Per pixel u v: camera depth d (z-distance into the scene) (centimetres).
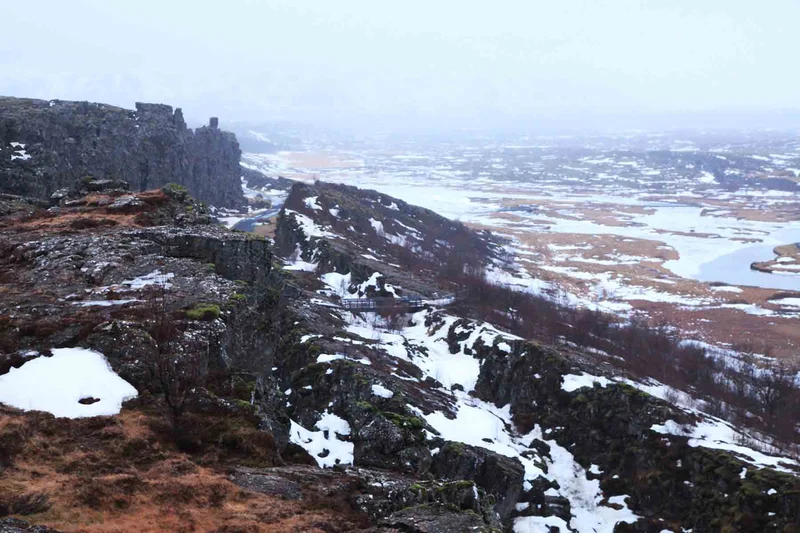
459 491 5034
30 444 4325
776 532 8750
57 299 6419
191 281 7006
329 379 10262
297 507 4312
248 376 5975
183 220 9262
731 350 17012
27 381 5016
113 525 3700
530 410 12269
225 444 5000
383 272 17812
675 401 12112
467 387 12900
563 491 10625
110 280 6975
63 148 19800
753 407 13162
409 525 4134
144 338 5578
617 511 10225
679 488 10031
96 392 5062
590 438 11412
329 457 8144
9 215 9762
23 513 3628
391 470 7131
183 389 5281
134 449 4562
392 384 10312
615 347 15500
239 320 6481
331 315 14638
